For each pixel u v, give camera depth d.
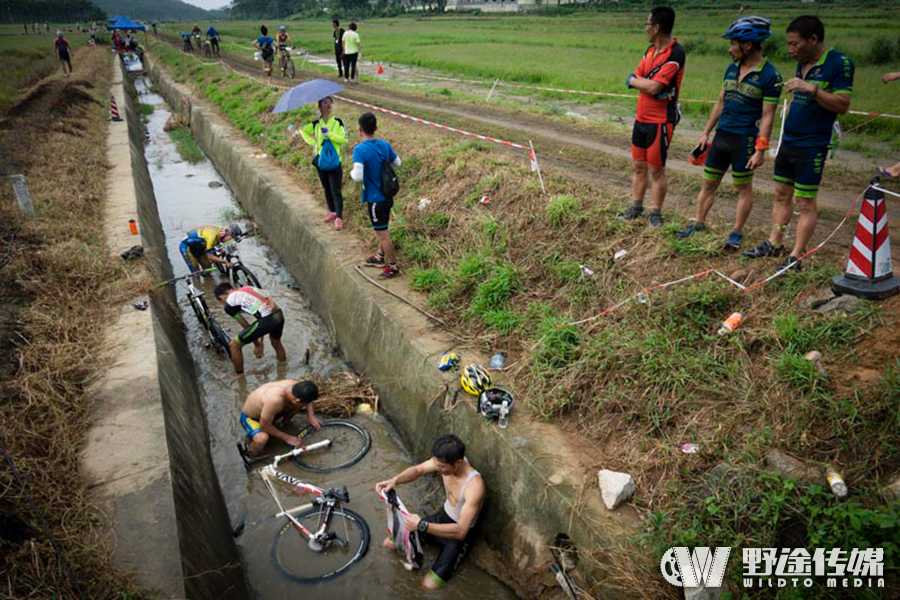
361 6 126.94
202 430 6.57
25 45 48.78
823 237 6.03
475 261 6.90
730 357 4.63
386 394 6.70
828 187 8.02
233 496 5.82
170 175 16.59
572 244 6.64
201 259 9.82
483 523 4.91
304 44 41.41
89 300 7.18
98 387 5.57
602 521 3.86
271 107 16.36
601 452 4.45
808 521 3.28
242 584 4.79
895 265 5.30
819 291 4.80
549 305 6.07
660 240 6.07
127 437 4.91
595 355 5.09
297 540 5.26
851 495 3.37
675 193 8.00
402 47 36.50
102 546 3.85
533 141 11.38
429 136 11.21
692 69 20.97
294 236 9.90
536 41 37.97
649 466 4.13
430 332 6.31
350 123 12.77
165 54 39.84
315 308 9.12
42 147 13.25
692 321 5.05
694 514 3.66
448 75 23.45
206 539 4.54
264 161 13.37
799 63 4.71
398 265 7.82
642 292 5.51
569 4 99.25
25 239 8.16
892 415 3.60
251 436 6.23
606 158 9.98
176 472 4.67
